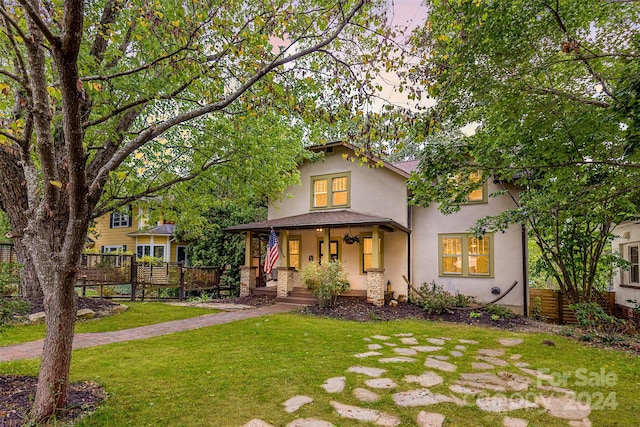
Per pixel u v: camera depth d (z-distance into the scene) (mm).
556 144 5258
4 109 5469
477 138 7121
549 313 11258
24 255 8586
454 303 10508
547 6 4844
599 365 5531
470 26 5043
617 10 5129
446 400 4070
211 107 4098
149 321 8758
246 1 5406
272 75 4875
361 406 3861
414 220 12445
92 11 5836
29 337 6789
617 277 12172
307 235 13781
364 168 12891
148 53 5582
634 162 5297
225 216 17016
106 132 6000
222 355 5707
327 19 4641
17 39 3756
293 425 3404
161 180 10625
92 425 3316
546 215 7398
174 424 3383
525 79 5512
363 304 10969
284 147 9961
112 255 12711
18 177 8125
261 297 12898
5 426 3164
